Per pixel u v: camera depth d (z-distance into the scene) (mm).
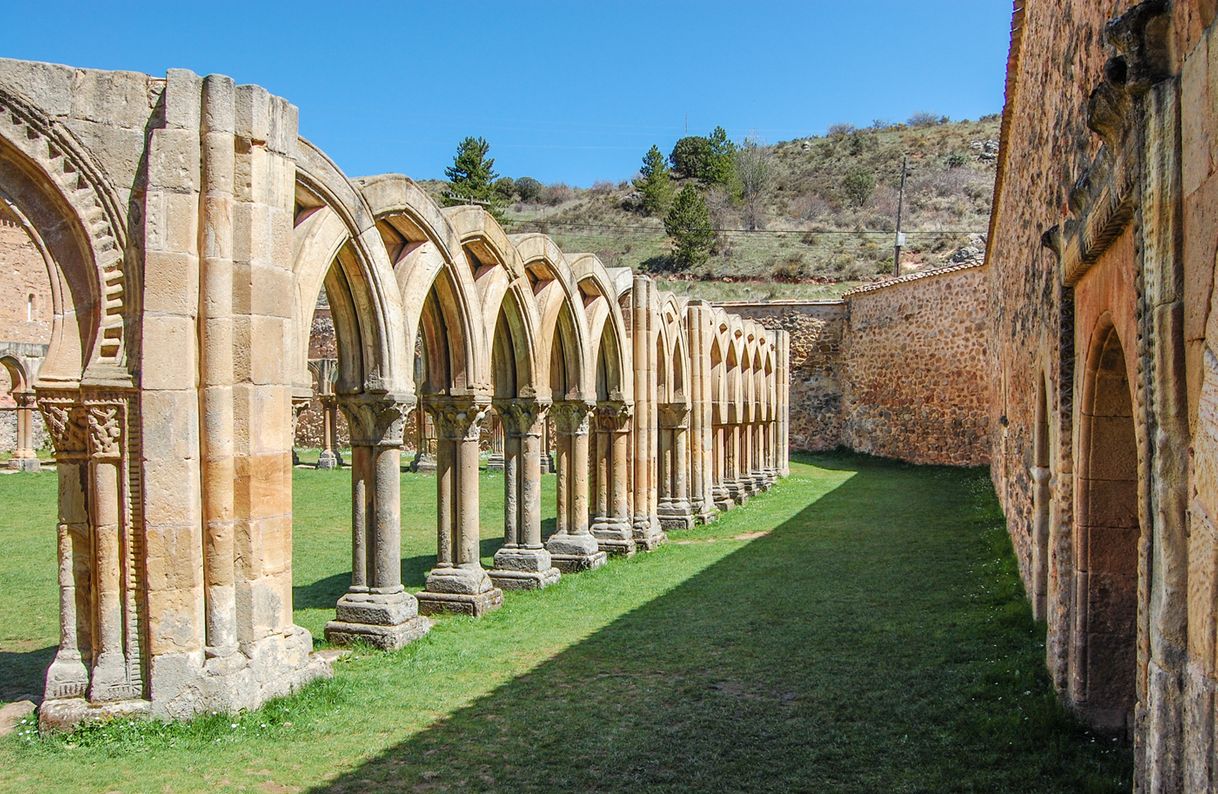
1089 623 6613
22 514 20125
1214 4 2979
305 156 8516
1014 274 13867
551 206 89062
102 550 7250
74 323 7332
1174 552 3529
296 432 43750
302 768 6488
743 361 26062
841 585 12977
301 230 8617
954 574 13477
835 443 38969
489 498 23828
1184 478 3482
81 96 7223
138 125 7387
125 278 7332
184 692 7254
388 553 10141
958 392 32531
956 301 32594
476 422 11773
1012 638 9422
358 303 9672
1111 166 4578
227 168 7512
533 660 9375
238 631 7621
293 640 8156
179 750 6770
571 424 14977
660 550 16797
